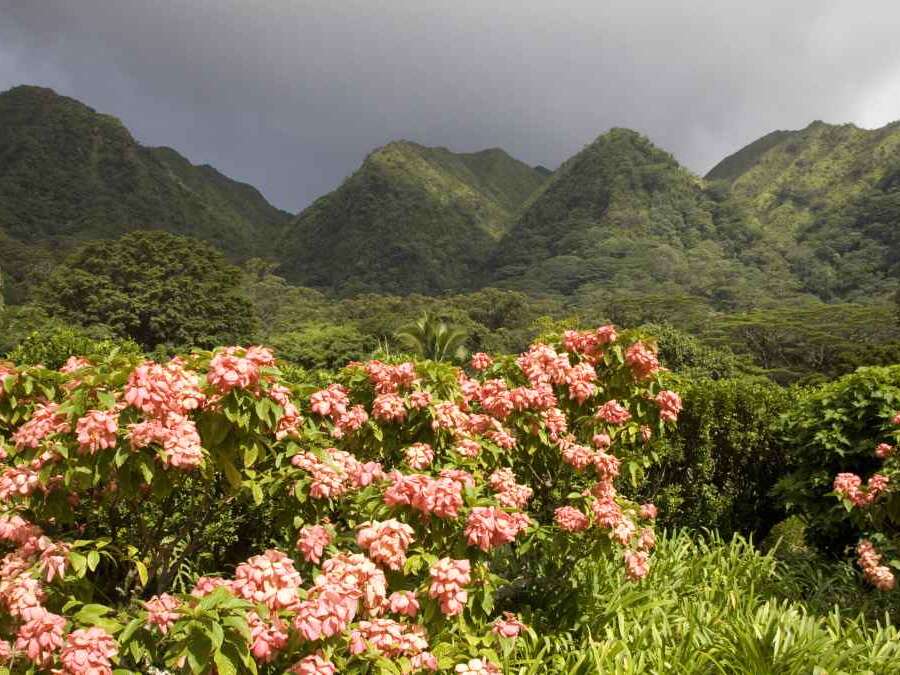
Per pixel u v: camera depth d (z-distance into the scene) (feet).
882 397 19.39
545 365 15.78
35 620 7.50
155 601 8.05
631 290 497.87
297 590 8.09
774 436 23.31
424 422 13.52
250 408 10.02
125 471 9.22
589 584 14.39
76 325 151.64
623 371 16.34
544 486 16.07
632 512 13.60
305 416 12.12
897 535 16.63
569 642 12.76
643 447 17.66
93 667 7.16
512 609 13.78
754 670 11.46
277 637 7.61
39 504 9.64
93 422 8.91
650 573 15.28
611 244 606.55
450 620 9.87
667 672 11.59
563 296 530.68
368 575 8.73
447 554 10.23
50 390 11.50
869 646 12.73
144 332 172.76
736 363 162.91
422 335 94.84
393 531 9.44
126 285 176.14
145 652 7.70
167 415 9.44
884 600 16.14
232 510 15.43
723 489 23.75
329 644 7.87
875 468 19.98
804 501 20.59
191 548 11.84
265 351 10.84
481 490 12.69
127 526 12.40
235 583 8.13
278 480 10.98
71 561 8.77
